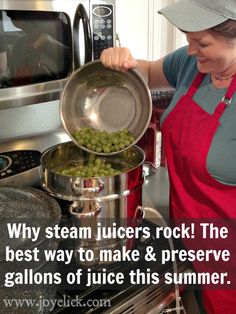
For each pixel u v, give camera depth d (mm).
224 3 686
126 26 1374
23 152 1102
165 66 1064
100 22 984
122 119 969
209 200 887
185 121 897
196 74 915
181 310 923
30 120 1220
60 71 980
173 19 725
